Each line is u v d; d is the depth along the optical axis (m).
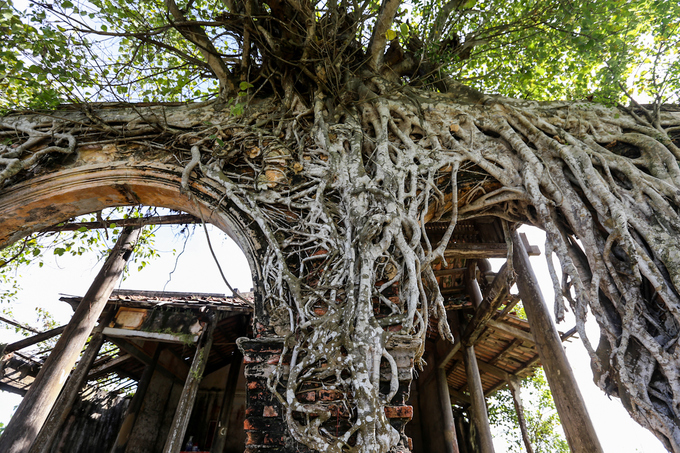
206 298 8.02
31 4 3.46
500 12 4.94
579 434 4.15
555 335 4.85
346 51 4.71
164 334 7.44
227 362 11.52
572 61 4.89
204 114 4.38
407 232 3.24
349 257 2.90
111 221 5.91
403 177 3.48
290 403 2.37
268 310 2.99
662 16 4.21
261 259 3.27
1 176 3.77
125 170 3.97
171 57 5.67
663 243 3.13
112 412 11.01
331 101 4.24
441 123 4.18
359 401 2.28
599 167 3.73
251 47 4.67
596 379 3.27
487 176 3.91
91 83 3.98
